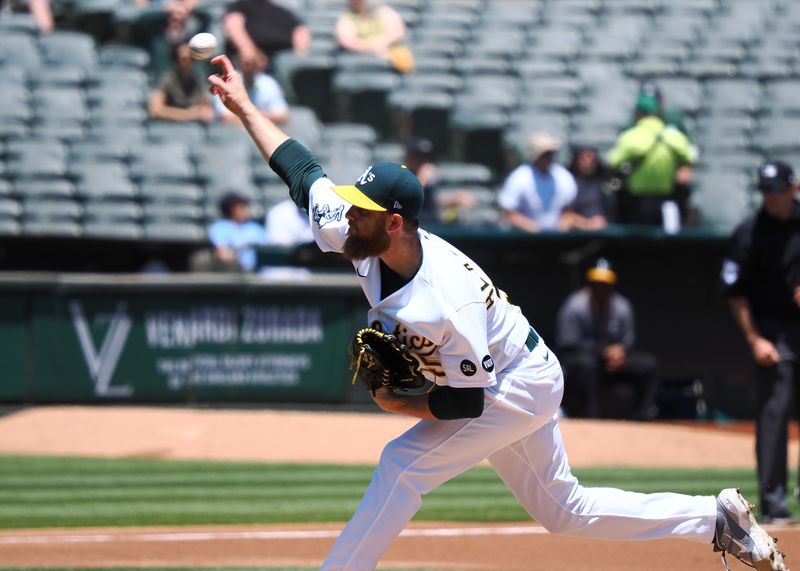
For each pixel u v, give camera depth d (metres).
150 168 51.50
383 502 14.21
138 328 39.19
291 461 33.81
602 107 57.94
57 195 50.09
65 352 38.91
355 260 14.04
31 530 23.77
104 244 45.03
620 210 43.81
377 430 36.75
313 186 15.42
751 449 35.09
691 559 20.25
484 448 14.43
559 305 42.34
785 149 56.28
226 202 44.19
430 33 64.44
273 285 39.28
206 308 39.28
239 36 56.25
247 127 16.09
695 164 53.38
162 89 54.81
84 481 30.41
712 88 59.44
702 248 41.75
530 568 19.69
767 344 23.55
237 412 38.84
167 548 21.64
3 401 38.53
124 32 61.88
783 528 22.94
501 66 61.44
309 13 64.50
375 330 13.87
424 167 43.78
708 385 42.38
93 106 56.00
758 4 67.25
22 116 54.94
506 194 44.22
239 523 24.48
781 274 23.62
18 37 59.88
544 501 15.17
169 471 32.06
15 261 45.25
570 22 65.81
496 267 42.03
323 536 22.83
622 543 21.72
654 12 67.25
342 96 58.06
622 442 34.88
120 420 37.56
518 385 14.37
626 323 39.25
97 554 21.06
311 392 39.47
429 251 13.76
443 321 13.60
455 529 23.47
